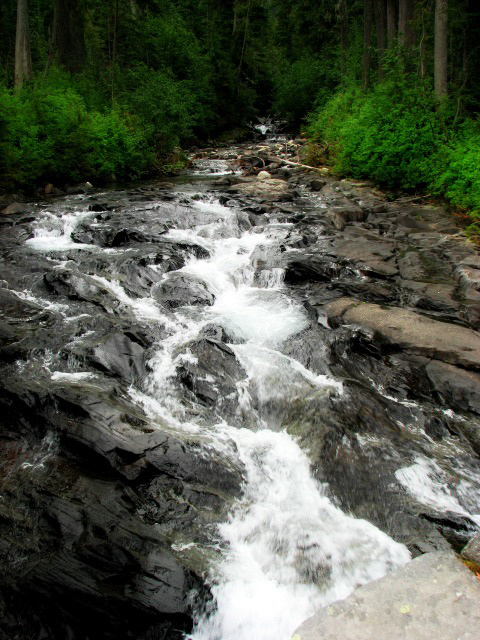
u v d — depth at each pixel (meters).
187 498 4.21
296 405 5.36
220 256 9.75
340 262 8.95
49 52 24.86
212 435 4.96
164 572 3.50
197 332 6.66
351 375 6.00
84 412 4.66
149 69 28.39
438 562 3.05
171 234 10.67
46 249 9.36
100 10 30.42
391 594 2.84
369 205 13.45
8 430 4.78
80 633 3.21
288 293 8.13
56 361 5.74
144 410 5.12
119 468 4.30
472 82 19.94
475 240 10.19
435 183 13.23
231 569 3.69
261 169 20.00
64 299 7.38
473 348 6.15
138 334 6.32
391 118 15.49
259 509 4.26
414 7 20.89
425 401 5.71
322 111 26.05
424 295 7.73
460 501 4.50
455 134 14.35
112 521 3.83
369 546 3.98
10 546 3.61
